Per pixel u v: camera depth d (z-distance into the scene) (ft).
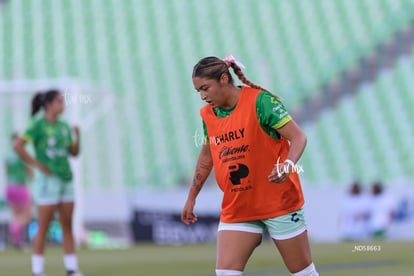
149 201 158.61
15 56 237.04
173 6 244.83
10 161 131.85
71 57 233.55
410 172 187.11
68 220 75.36
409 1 229.66
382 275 73.31
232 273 38.65
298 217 38.68
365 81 213.05
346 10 233.14
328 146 198.90
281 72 219.41
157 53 230.89
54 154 73.20
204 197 157.99
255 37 230.68
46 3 252.42
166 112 212.64
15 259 107.96
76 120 144.56
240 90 38.70
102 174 178.60
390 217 150.61
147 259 104.27
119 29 241.14
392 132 198.39
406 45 218.79
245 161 38.27
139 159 201.46
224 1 242.99
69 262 75.77
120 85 221.87
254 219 38.73
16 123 162.40
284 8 237.86
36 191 74.02
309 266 39.47
